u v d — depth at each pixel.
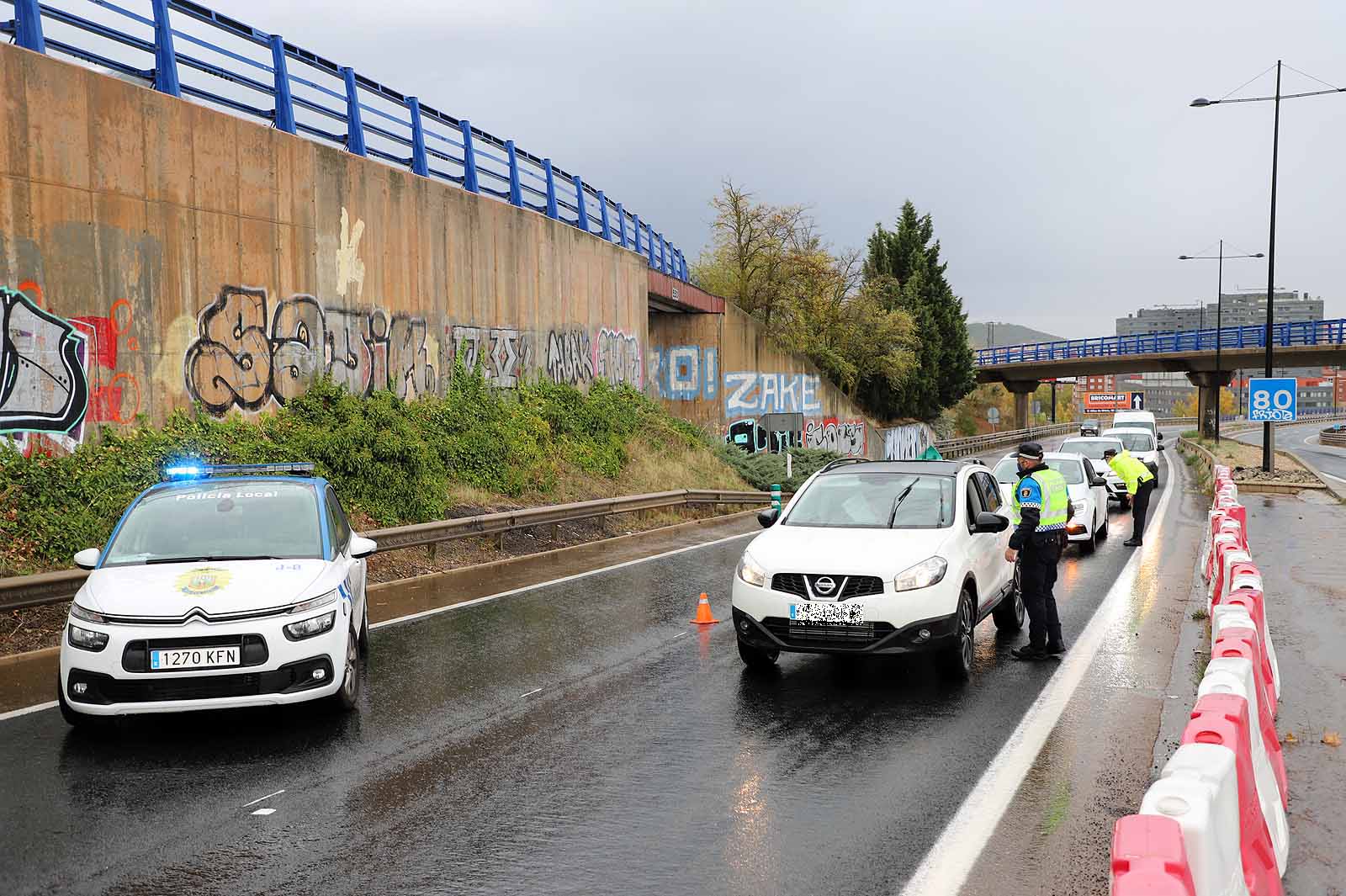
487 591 13.61
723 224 50.22
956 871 4.93
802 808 5.80
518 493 21.67
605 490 24.53
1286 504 25.11
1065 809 5.74
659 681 8.81
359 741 7.10
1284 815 5.26
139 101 14.40
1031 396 162.25
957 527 9.33
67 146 13.34
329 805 5.88
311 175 17.84
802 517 9.85
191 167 15.29
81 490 12.82
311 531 8.30
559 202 28.59
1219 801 3.65
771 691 8.46
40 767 6.54
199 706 6.96
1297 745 6.71
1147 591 13.37
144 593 7.18
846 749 6.89
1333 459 58.62
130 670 6.88
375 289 19.62
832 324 55.50
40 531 12.02
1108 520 23.19
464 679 8.87
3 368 12.46
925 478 10.07
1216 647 5.74
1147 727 7.30
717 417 40.44
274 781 6.29
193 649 6.96
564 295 27.86
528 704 8.05
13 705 8.01
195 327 15.32
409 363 20.69
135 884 4.85
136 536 8.12
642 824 5.58
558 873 4.96
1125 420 45.69
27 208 12.80
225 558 7.86
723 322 40.75
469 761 6.66
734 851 5.20
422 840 5.36
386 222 19.98
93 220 13.70
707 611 11.36
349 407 17.86
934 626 8.38
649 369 39.91
